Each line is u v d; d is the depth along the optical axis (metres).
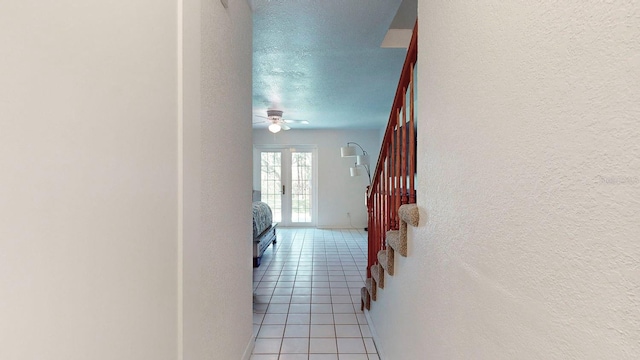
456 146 0.94
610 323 0.44
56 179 0.46
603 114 0.45
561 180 0.53
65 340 0.47
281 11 1.96
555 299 0.54
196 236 0.96
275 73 3.16
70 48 0.48
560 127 0.53
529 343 0.61
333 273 3.72
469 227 0.85
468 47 0.87
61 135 0.46
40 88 0.43
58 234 0.46
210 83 1.18
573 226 0.50
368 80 3.38
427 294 1.16
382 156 1.99
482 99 0.79
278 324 2.38
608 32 0.44
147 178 0.69
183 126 0.86
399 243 1.43
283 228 7.02
